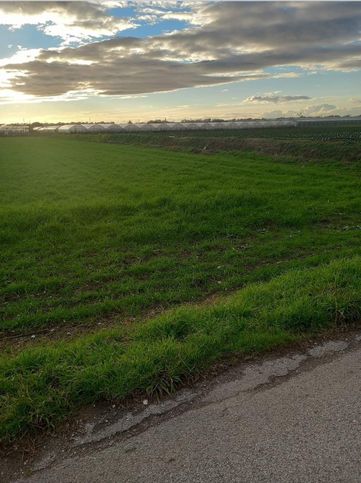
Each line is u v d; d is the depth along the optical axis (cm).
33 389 316
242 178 1708
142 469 246
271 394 312
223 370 349
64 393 311
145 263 717
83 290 609
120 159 2841
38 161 2862
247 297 491
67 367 341
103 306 529
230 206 1093
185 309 465
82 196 1424
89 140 5531
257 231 931
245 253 764
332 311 435
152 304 545
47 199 1391
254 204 1121
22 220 940
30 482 244
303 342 393
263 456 251
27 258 742
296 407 296
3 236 841
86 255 773
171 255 772
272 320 425
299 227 970
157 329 416
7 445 275
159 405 307
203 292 586
